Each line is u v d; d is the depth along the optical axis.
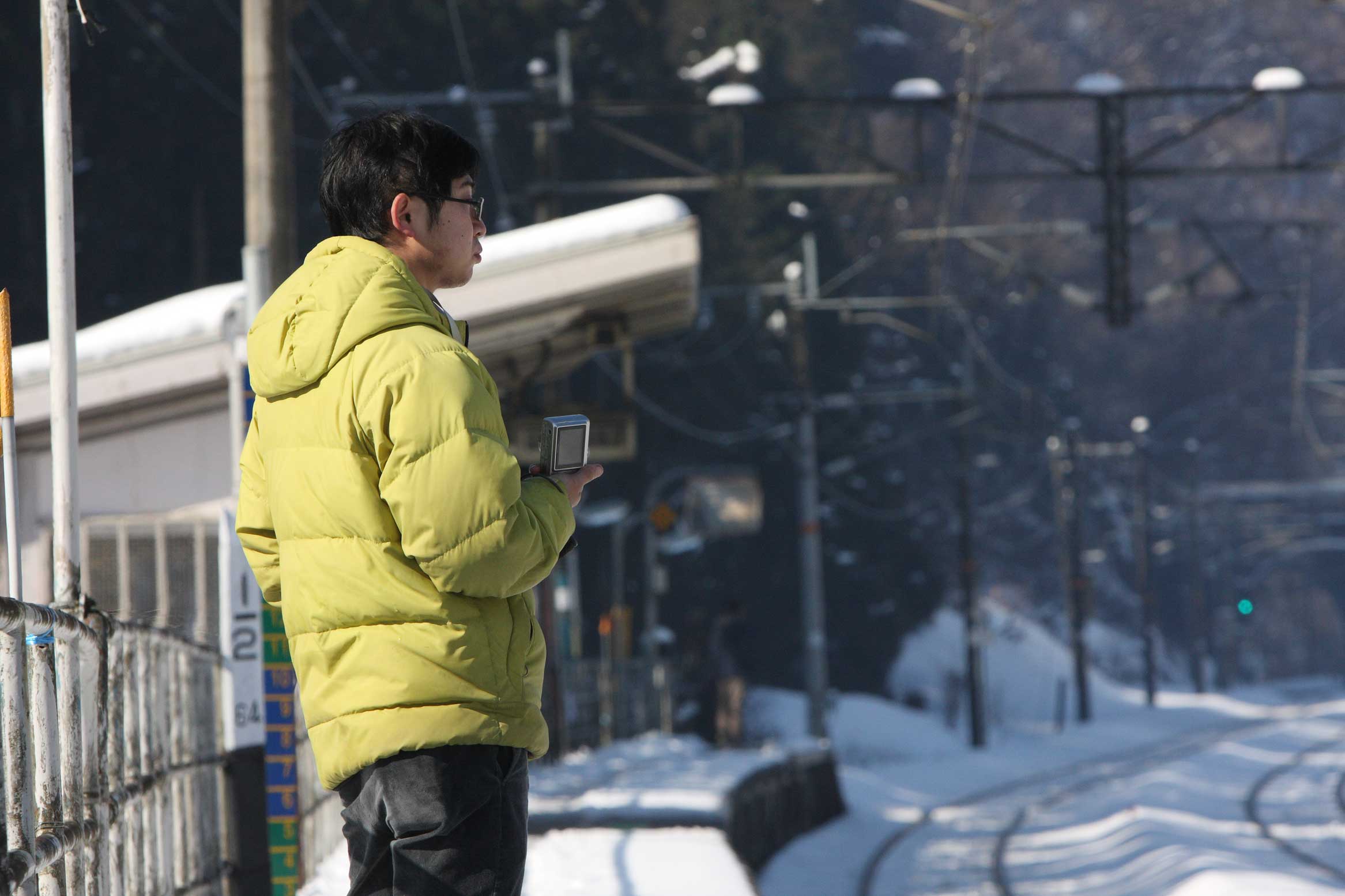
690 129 153.38
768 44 169.75
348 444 9.95
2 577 38.34
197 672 23.55
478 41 134.12
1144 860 59.94
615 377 145.88
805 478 115.88
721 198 156.25
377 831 10.25
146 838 18.30
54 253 15.74
